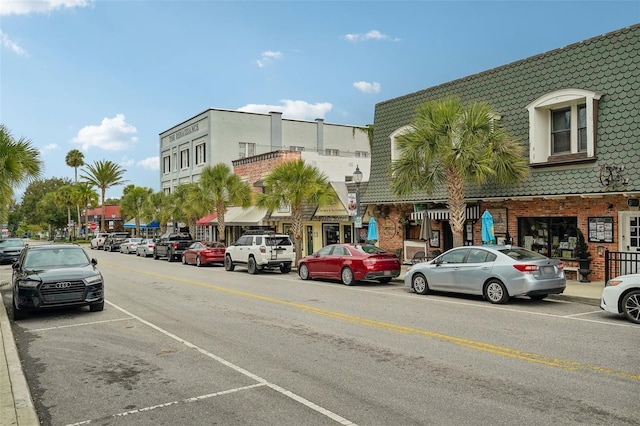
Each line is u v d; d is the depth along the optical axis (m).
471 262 13.55
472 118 15.98
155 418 5.57
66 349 8.91
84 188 74.19
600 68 15.71
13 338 9.71
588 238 15.83
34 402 6.21
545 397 5.85
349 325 10.36
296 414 5.53
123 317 11.87
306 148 46.41
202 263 28.34
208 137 43.06
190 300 14.49
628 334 9.09
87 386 6.79
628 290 10.22
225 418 5.49
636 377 6.54
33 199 95.69
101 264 30.42
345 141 48.75
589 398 5.79
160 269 26.45
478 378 6.64
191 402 6.03
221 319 11.35
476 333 9.36
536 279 12.29
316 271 19.20
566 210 16.36
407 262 22.06
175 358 8.05
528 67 17.92
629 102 14.77
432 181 16.78
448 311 11.85
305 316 11.51
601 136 15.34
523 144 17.56
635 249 14.84
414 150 16.14
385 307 12.59
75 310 13.00
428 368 7.14
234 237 37.72
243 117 43.75
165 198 44.41
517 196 17.14
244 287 17.53
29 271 12.15
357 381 6.63
